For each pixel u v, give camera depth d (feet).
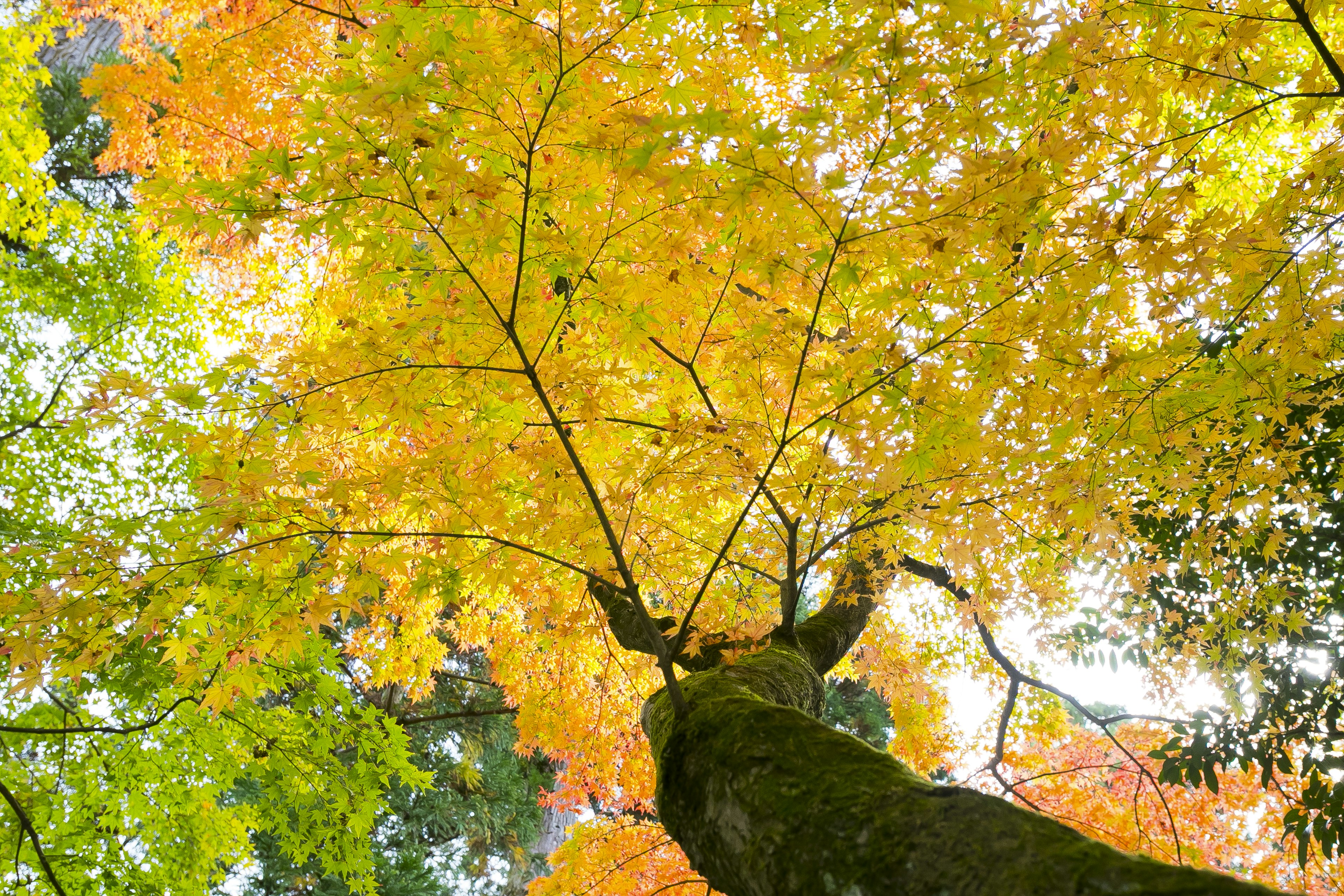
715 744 5.09
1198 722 11.71
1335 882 12.64
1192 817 14.40
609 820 13.66
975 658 16.55
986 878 3.04
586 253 6.73
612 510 7.75
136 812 13.51
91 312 21.09
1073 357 7.26
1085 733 15.78
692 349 8.46
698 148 5.98
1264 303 8.24
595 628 9.11
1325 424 10.53
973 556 8.85
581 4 5.48
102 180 31.76
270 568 7.14
